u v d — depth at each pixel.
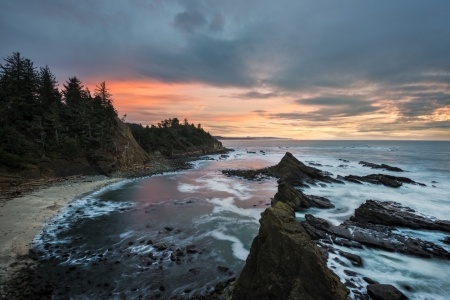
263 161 79.56
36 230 18.02
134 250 15.49
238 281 9.37
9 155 31.89
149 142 82.88
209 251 15.54
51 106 43.84
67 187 32.50
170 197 30.05
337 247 15.72
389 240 16.22
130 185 37.50
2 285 11.19
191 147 104.38
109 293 11.14
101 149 45.94
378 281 12.04
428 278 12.38
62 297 10.76
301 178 37.25
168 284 11.91
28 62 47.00
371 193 31.27
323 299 7.21
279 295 7.62
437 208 24.45
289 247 8.30
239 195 31.41
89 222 20.67
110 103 61.53
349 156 85.88
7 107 37.59
